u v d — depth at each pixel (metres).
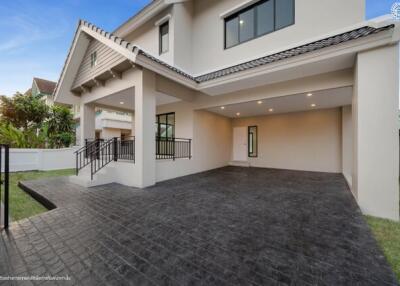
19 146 9.02
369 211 3.23
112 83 5.80
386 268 1.70
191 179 6.03
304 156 8.04
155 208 3.34
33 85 17.05
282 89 5.25
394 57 3.11
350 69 4.30
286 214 3.04
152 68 4.71
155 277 1.60
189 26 7.40
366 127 3.28
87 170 5.98
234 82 5.27
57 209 3.29
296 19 5.30
